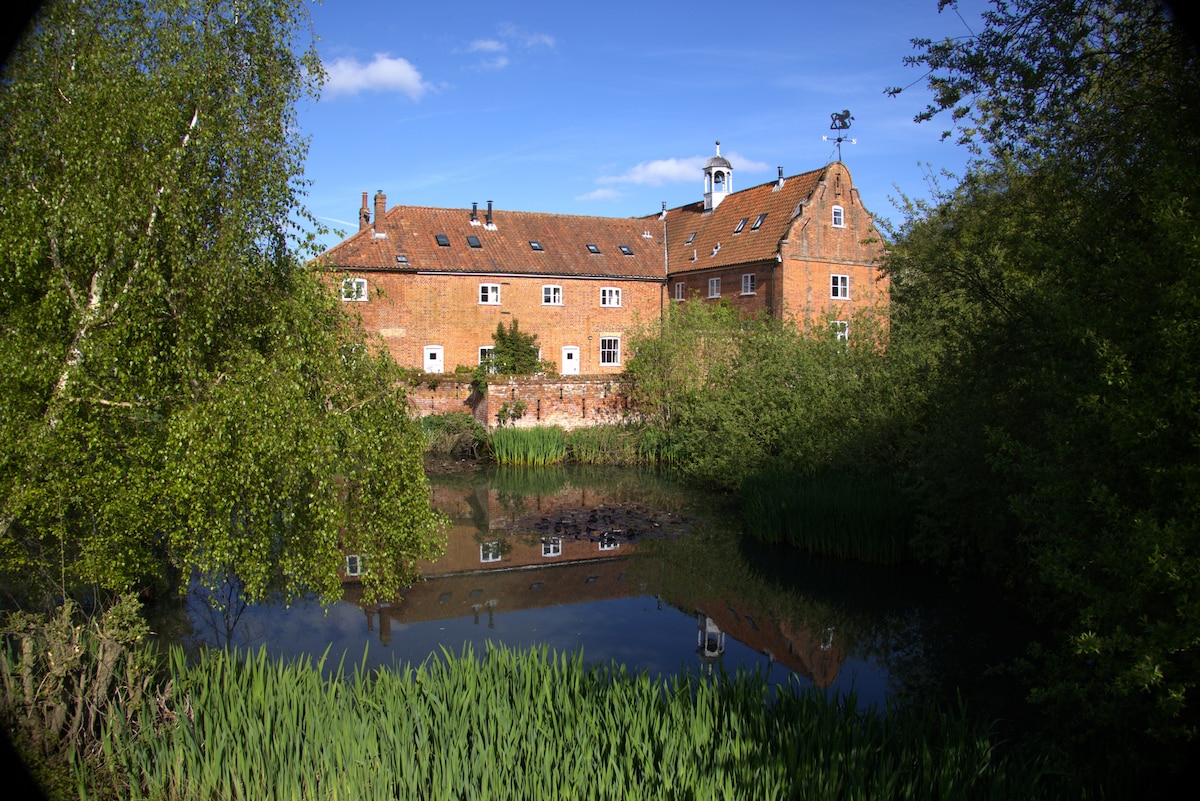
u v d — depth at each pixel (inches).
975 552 569.6
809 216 1393.9
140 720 270.1
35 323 298.2
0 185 292.5
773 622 486.0
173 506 320.2
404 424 384.8
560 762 245.9
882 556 601.0
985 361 448.1
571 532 711.1
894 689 382.3
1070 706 343.6
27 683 267.6
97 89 298.4
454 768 239.6
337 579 352.8
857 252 1448.1
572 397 1197.1
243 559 329.4
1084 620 252.1
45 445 281.4
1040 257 324.8
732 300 1471.5
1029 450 296.5
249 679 303.9
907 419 628.7
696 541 678.5
